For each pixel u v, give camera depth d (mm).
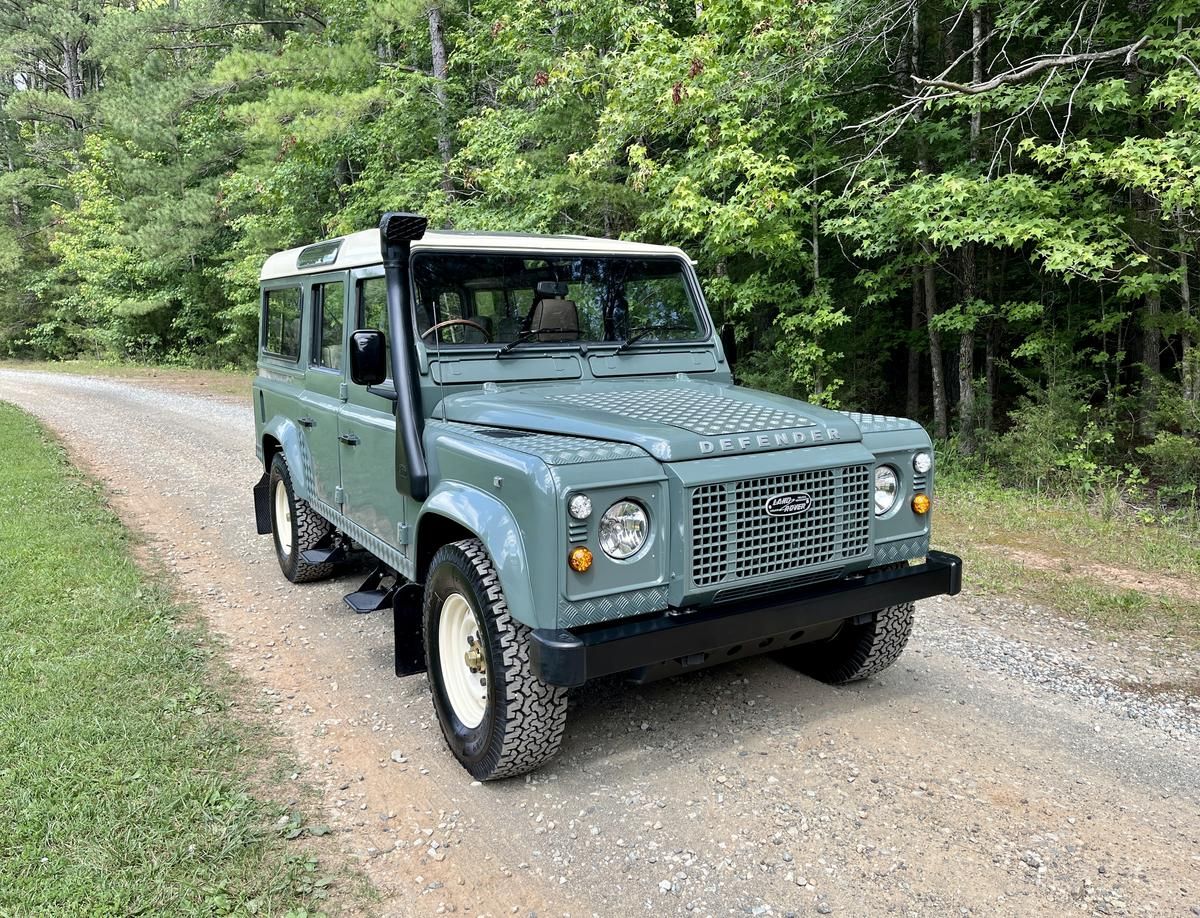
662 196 10758
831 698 4363
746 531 3273
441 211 14641
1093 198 8727
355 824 3293
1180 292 9672
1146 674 4656
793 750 3830
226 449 12250
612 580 3084
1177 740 3922
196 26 23797
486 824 3301
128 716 3992
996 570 6465
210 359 28578
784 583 3449
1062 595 5902
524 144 14930
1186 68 8219
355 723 4125
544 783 3590
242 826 3180
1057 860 3037
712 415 3580
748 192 9836
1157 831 3211
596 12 12188
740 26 10102
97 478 10016
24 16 37969
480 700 3666
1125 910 2779
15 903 2734
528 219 12711
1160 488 8711
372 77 17875
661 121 10367
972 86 8539
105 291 29766
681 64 9781
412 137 17000
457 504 3506
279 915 2754
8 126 39969
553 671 2975
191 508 8617
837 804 3398
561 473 3000
